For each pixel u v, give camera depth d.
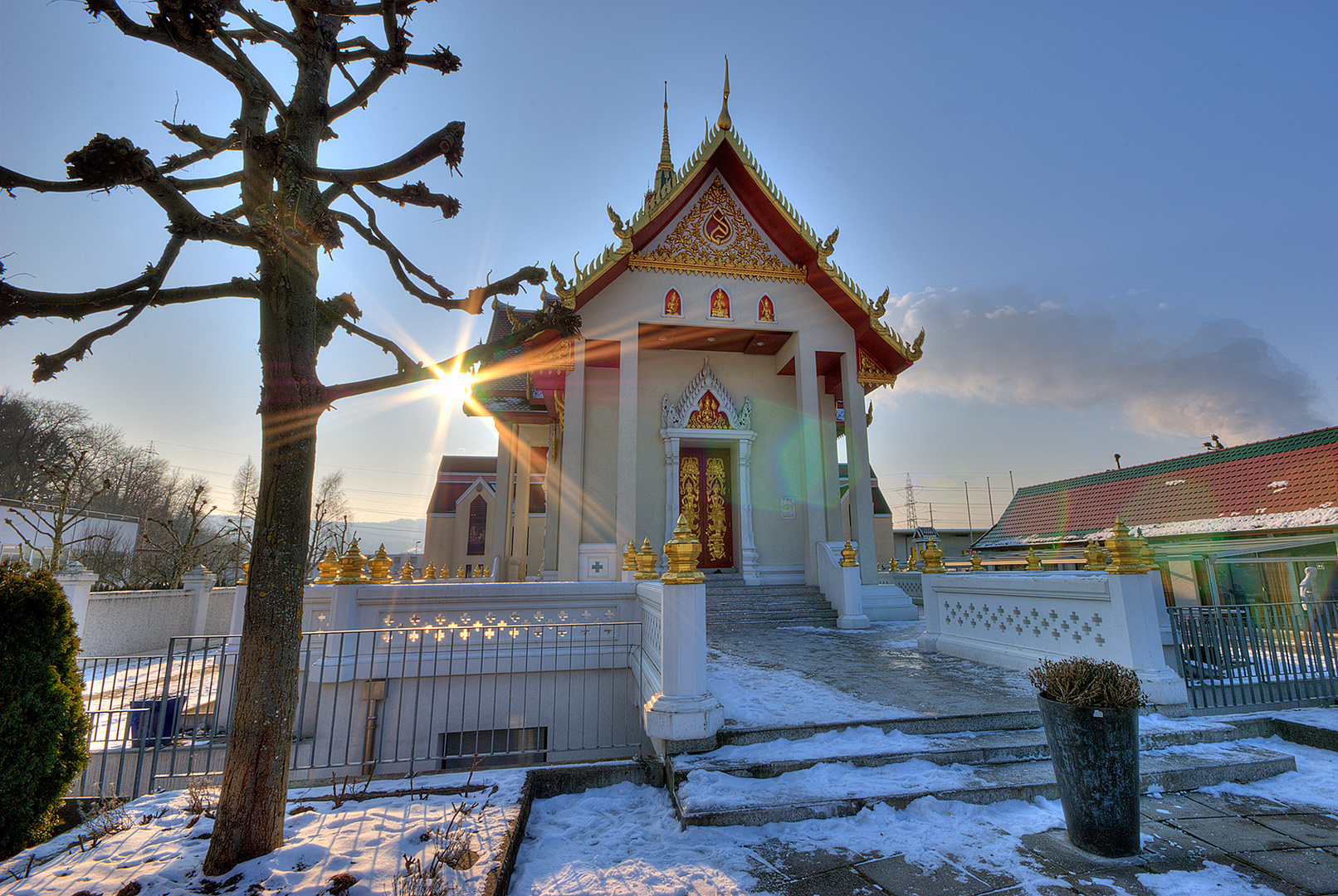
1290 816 4.15
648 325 13.34
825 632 11.12
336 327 4.19
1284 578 16.47
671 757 4.66
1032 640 7.20
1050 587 6.85
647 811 4.39
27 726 4.05
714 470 15.00
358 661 6.85
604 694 7.18
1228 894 3.18
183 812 4.14
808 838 3.82
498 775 4.68
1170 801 4.42
